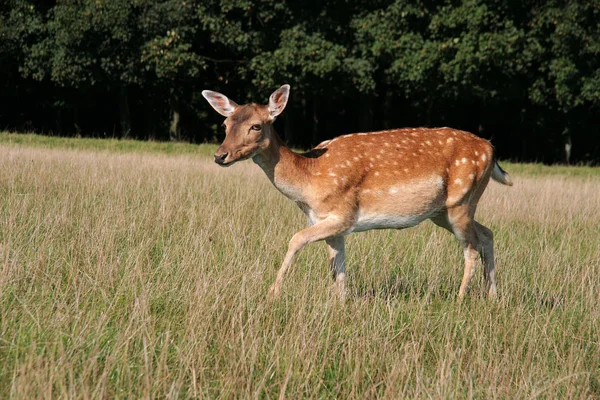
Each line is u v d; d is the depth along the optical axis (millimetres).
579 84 22516
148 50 23266
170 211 8414
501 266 7457
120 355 4336
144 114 34375
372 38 23469
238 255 6473
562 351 5203
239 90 31156
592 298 6039
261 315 5121
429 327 5453
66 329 4645
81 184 9953
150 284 5555
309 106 35656
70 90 29484
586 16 21375
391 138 6520
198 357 4352
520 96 25422
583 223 10328
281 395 3988
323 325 5023
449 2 22516
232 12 24281
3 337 4430
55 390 3932
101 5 22469
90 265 5969
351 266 7316
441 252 7562
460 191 6605
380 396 4316
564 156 28719
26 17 23734
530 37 22453
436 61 22219
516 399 4277
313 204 6254
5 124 33031
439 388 4219
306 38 22891
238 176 12680
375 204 6348
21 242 6406
